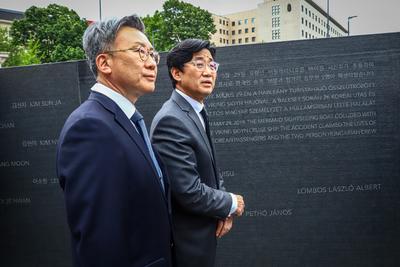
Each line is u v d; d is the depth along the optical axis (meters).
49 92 3.21
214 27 28.97
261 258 2.85
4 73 3.28
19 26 24.80
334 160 2.74
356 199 2.73
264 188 2.83
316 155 2.76
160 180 1.38
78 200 1.08
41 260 3.27
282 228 2.82
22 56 19.05
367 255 2.73
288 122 2.78
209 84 1.75
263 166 2.83
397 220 2.68
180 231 1.67
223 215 1.62
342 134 2.72
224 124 2.87
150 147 1.42
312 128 2.75
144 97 3.00
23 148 3.27
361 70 2.67
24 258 3.30
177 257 1.66
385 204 2.70
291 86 2.76
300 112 2.76
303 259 2.80
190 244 1.66
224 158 2.88
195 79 1.72
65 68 3.17
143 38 1.35
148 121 3.00
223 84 2.85
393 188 2.68
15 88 3.27
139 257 1.23
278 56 2.77
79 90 3.14
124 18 1.32
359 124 2.70
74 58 21.17
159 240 1.30
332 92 2.71
